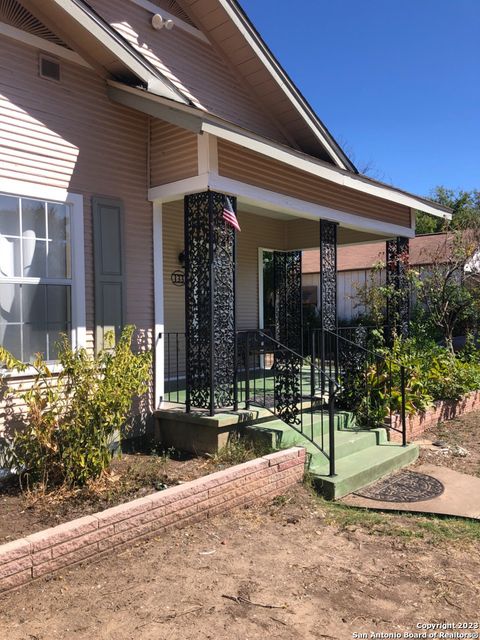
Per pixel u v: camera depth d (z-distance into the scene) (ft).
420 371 26.73
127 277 20.71
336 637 9.66
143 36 21.97
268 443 19.04
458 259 35.17
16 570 10.52
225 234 20.36
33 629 9.52
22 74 17.74
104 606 10.30
